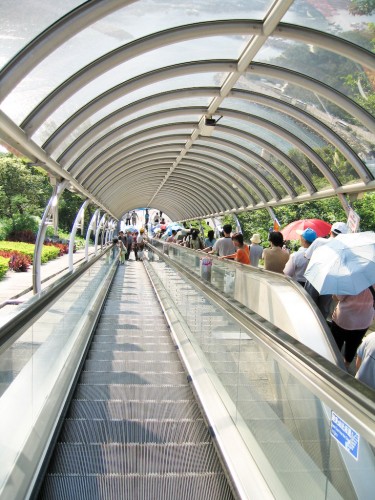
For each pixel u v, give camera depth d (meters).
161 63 6.51
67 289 4.95
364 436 1.62
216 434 3.74
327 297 5.27
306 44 5.89
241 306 3.77
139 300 12.43
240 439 3.49
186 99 8.39
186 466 3.37
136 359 6.59
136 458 3.46
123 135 9.98
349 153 8.01
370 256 3.64
